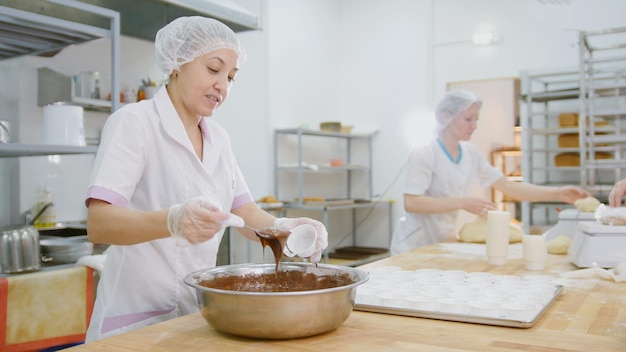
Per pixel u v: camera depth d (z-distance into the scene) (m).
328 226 5.67
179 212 1.04
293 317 0.95
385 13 5.75
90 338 1.42
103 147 1.30
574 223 2.36
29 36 2.52
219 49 1.38
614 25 4.59
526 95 4.45
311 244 1.36
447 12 5.40
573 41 4.75
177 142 1.41
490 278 1.54
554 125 4.75
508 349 0.94
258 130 4.80
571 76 4.67
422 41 5.53
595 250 1.77
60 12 2.69
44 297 2.02
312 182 5.52
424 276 1.56
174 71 1.44
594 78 4.17
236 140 4.54
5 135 2.41
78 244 2.34
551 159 4.77
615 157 4.12
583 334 1.03
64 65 3.08
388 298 1.23
